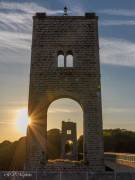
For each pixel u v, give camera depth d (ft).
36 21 141.49
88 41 139.44
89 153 129.80
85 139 131.34
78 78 136.56
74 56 138.31
